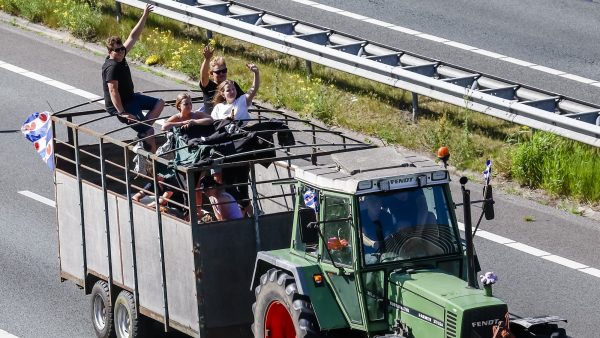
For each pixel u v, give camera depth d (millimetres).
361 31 72062
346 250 32219
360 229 31953
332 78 64438
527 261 45375
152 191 38719
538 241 47062
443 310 30172
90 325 41969
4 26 77250
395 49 61844
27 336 40938
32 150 59625
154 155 35594
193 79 66812
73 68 69938
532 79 64750
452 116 58844
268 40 65000
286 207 40562
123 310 38719
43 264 47281
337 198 32406
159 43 70562
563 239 47219
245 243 35250
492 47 69562
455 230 32812
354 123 58750
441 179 32625
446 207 32812
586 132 51656
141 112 45625
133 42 48938
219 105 42469
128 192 37125
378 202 32250
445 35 71500
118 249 38344
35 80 68250
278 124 39688
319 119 59719
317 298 32281
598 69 66312
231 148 37281
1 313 42906
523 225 48562
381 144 56219
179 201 38250
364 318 31922
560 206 50344
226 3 69812
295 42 63219
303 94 61969
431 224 32625
